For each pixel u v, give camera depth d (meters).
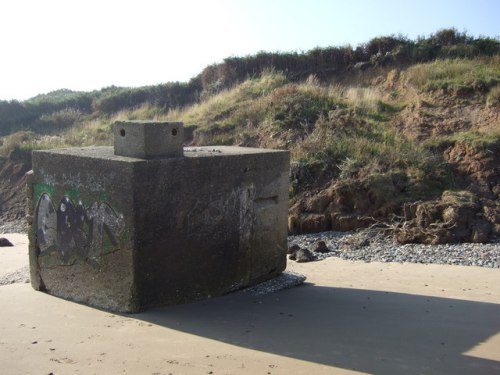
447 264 9.38
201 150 7.81
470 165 12.84
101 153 6.95
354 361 4.97
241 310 6.59
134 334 5.67
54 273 7.20
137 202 6.17
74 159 6.74
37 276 7.44
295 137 15.37
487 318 6.30
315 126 15.57
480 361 4.97
